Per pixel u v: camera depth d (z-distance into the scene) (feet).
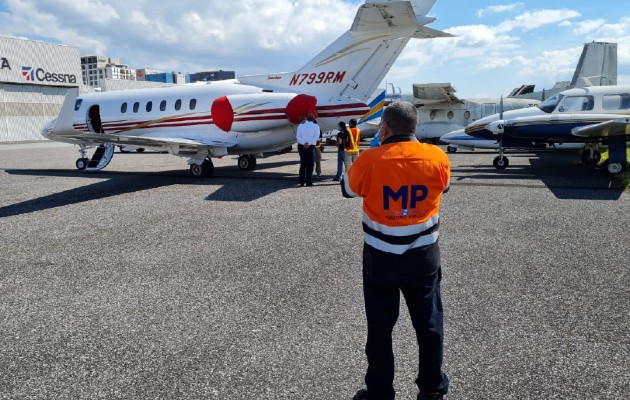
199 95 43.39
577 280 14.40
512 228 21.11
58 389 9.08
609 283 14.10
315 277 15.17
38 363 10.08
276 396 8.68
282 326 11.62
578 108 39.83
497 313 12.10
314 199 29.58
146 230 22.13
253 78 43.75
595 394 8.54
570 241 18.81
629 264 15.81
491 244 18.62
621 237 19.20
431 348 7.73
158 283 14.94
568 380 9.00
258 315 12.30
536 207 25.71
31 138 129.39
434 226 7.67
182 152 40.96
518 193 30.32
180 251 18.53
